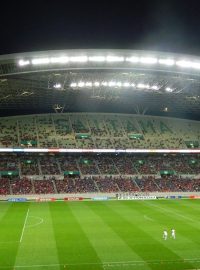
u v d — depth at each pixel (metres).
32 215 51.91
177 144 90.31
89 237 37.25
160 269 27.11
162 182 82.88
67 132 88.31
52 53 45.50
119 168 86.38
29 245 33.91
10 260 29.23
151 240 36.00
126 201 71.50
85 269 27.00
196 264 28.33
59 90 64.31
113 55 46.75
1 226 43.16
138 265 27.95
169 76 53.31
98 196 76.06
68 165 85.06
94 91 67.19
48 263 28.41
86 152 85.31
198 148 89.62
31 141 83.50
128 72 51.03
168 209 58.94
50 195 74.19
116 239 36.41
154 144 88.94
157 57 47.59
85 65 48.12
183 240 36.03
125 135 90.56
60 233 39.22
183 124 98.81
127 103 84.00
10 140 82.75
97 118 95.12
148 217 50.25
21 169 81.75
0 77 49.31
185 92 66.56
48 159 86.31
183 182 83.81
